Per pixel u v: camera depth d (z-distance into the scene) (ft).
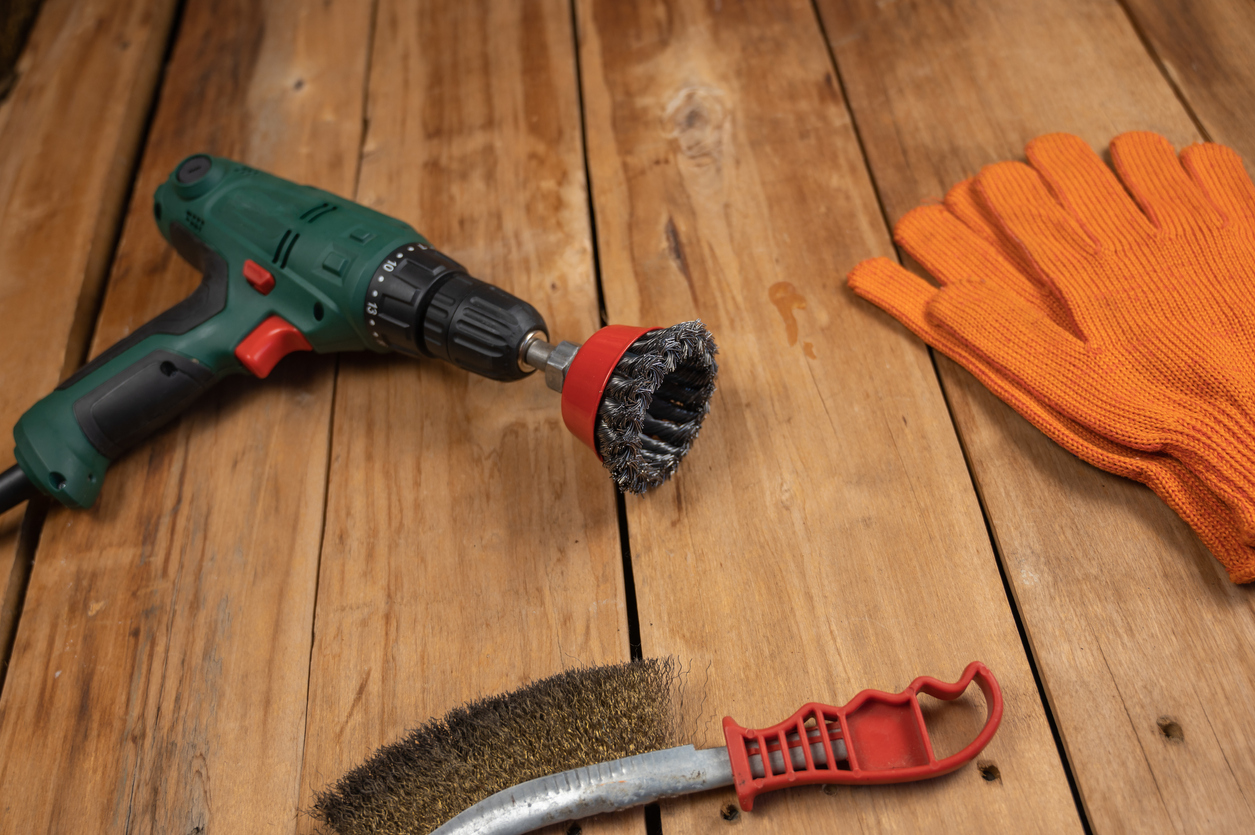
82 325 3.54
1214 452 2.35
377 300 2.74
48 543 2.93
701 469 2.79
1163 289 2.73
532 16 4.26
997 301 2.86
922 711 2.27
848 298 3.14
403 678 2.53
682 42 4.02
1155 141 3.16
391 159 3.85
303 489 2.95
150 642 2.70
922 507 2.63
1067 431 2.61
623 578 2.65
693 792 2.19
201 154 3.21
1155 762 2.14
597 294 3.32
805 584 2.54
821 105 3.69
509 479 2.86
